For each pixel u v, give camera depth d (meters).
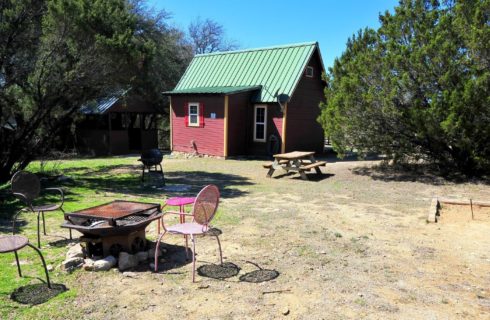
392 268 4.75
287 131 17.72
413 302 3.86
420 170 12.89
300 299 3.90
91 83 10.50
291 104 17.81
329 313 3.62
